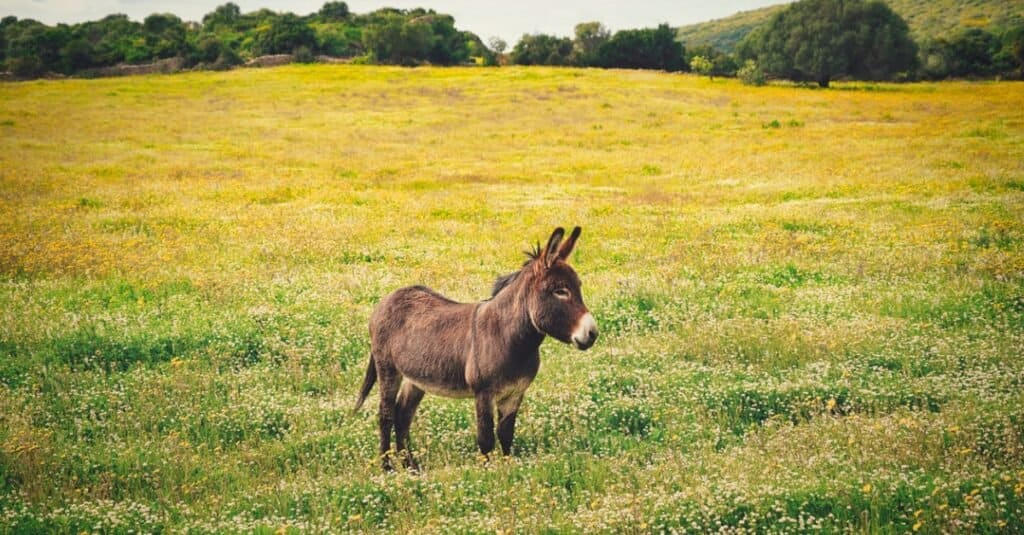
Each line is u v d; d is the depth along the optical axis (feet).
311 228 69.67
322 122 187.32
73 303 43.06
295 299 44.83
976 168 99.35
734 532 19.62
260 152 136.87
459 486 22.67
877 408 28.30
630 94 240.94
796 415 28.84
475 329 24.14
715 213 78.48
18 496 22.44
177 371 33.14
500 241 65.87
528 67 342.03
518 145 152.25
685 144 149.48
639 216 77.87
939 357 33.12
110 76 327.67
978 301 41.55
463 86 264.11
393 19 413.39
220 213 79.15
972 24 586.04
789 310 41.98
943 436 24.73
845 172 103.86
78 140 149.07
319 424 28.58
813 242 61.11
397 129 176.65
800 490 21.13
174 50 355.36
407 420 26.61
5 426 27.02
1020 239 58.13
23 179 100.42
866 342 35.60
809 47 281.33
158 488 23.70
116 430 27.96
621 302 43.68
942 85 283.38
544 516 20.54
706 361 35.17
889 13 297.33
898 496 20.79
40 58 334.24
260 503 22.11
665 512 20.31
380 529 20.84
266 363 34.91
